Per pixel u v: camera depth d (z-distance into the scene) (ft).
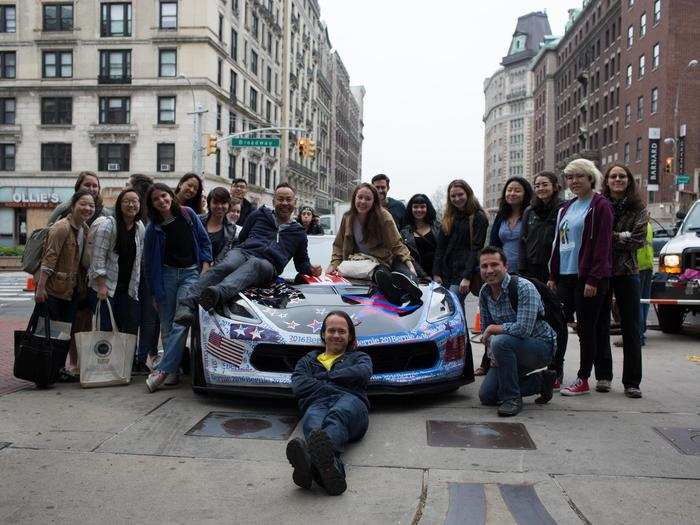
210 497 10.62
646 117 152.66
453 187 21.56
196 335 16.75
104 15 132.05
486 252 16.11
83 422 14.70
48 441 13.32
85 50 132.67
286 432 14.07
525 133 463.42
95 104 133.39
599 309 17.39
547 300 16.30
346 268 19.20
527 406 16.39
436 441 13.47
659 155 143.23
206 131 130.72
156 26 130.00
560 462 12.19
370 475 11.58
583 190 17.10
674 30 141.18
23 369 17.72
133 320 19.69
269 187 180.86
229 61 142.61
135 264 19.57
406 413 15.70
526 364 15.94
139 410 15.80
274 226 19.33
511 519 9.78
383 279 17.31
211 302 16.08
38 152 135.74
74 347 20.18
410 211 23.75
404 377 15.78
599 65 191.93
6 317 38.88
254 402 16.60
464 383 16.89
